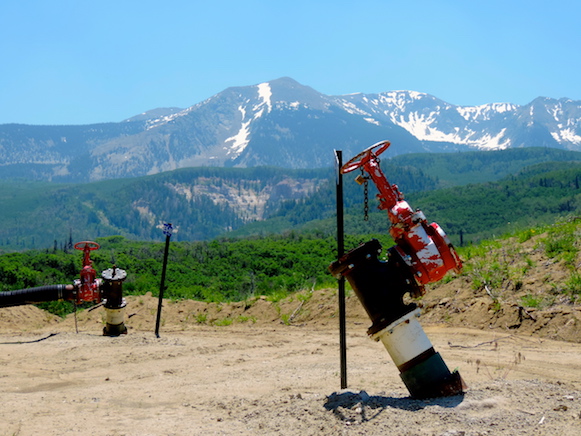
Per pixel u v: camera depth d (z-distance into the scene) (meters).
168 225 13.32
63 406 6.82
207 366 9.51
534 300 11.10
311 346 11.02
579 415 4.88
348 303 14.20
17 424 5.96
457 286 12.68
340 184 6.23
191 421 5.96
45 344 11.95
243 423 5.66
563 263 11.88
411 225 5.81
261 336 12.72
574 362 8.14
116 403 6.99
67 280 25.27
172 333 13.66
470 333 10.65
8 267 23.86
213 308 16.30
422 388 5.71
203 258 36.91
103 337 12.72
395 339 5.77
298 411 5.71
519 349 9.26
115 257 31.20
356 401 5.66
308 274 32.47
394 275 5.81
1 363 10.06
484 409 5.17
